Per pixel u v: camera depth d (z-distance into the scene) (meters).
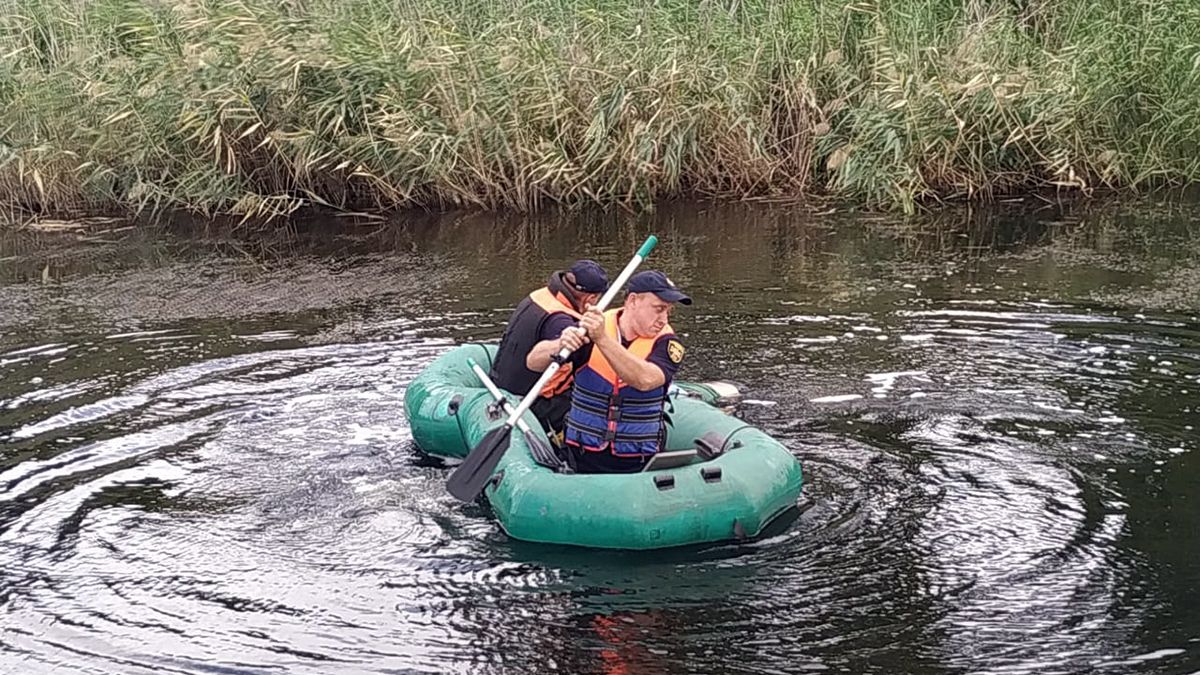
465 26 11.99
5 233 11.06
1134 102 11.96
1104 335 7.38
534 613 4.30
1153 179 12.12
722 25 12.16
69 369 7.07
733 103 11.76
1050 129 11.47
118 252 10.27
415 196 11.87
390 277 9.22
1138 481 5.27
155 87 11.13
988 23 12.05
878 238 10.27
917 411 6.14
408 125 11.21
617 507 4.81
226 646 4.09
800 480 5.17
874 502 5.14
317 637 4.14
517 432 5.45
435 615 4.29
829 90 12.16
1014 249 9.77
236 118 11.24
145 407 6.39
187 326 7.96
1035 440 5.75
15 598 4.43
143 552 4.78
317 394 6.57
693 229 10.77
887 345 7.26
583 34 11.97
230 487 5.39
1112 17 12.05
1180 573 4.47
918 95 11.41
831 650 4.02
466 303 8.42
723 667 3.93
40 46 12.38
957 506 5.07
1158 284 8.54
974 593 4.37
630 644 4.08
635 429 5.20
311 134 11.17
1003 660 3.94
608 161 11.45
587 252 9.96
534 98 11.57
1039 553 4.66
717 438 5.38
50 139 11.57
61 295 8.86
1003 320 7.74
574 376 5.31
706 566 4.65
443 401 5.83
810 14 12.26
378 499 5.28
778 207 11.63
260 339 7.62
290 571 4.62
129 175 11.65
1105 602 4.29
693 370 6.84
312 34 11.28
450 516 5.12
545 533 4.86
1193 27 11.91
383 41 11.50
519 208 11.66
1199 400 6.25
